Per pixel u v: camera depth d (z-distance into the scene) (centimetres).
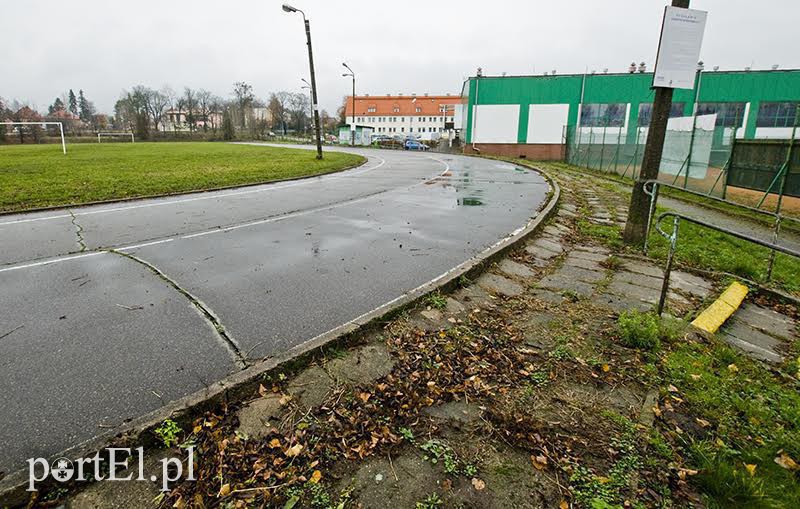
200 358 333
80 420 264
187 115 9275
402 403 286
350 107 9594
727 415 281
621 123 3616
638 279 543
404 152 3988
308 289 470
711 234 813
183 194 1150
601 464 238
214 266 544
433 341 365
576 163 2756
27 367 319
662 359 344
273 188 1292
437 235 720
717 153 1678
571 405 287
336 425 265
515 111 3803
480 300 462
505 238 704
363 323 370
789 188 1079
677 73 602
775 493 222
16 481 216
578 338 375
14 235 691
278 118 9181
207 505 212
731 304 480
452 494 219
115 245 638
